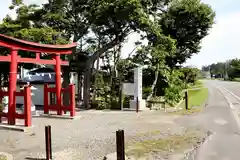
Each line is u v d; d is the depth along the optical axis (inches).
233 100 1188.5
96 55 1127.0
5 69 1141.7
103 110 1002.1
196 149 475.5
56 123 751.1
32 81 1246.3
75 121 780.0
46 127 426.9
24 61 735.7
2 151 487.2
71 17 1112.2
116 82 1130.7
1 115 722.8
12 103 699.4
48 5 1067.9
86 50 1187.3
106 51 1182.9
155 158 427.2
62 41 1000.9
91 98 1179.9
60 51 857.5
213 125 666.8
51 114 873.5
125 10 944.9
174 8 1422.2
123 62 1123.9
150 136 570.6
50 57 1014.4
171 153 452.8
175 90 1148.5
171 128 647.8
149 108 1000.2
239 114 810.8
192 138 549.0
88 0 1051.3
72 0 1077.8
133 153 450.6
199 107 973.2
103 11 973.2
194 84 2330.2
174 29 1485.0
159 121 740.7
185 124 690.2
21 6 1071.6
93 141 543.5
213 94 1499.8
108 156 431.8
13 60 700.7
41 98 1219.9
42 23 1067.9
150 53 1089.4
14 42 698.8
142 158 426.0
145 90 1127.0
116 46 1168.2
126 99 1051.3
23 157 449.1
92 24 1096.2
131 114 885.2
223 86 2303.2
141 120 766.5
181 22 1450.5
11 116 698.8
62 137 583.2
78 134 610.2
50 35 967.0
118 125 705.0
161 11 1171.9
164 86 1180.5
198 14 1418.6
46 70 1353.3
